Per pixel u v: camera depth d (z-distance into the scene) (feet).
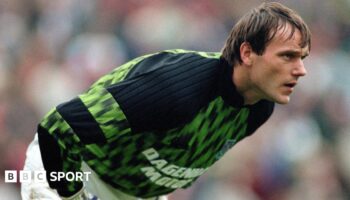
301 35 49.85
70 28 148.15
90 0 153.28
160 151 51.57
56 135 49.47
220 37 157.69
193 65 50.57
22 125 116.98
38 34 146.51
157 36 151.23
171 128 50.11
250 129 54.34
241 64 50.70
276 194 119.65
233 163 116.47
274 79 50.24
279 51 49.78
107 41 145.48
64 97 128.57
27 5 150.92
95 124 49.16
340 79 149.18
